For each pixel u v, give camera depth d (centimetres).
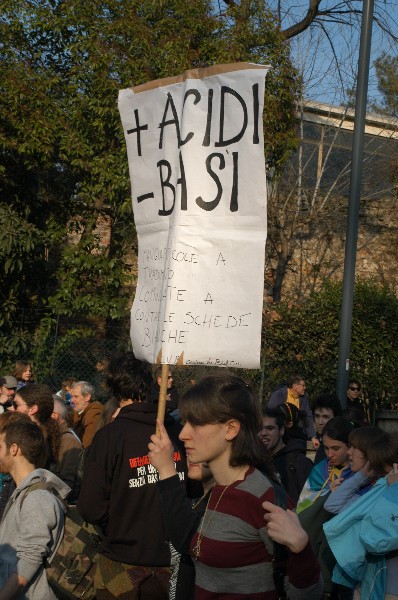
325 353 1458
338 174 2270
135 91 500
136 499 463
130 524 463
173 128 480
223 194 450
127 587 459
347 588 554
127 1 1518
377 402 1545
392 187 2273
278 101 1602
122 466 464
